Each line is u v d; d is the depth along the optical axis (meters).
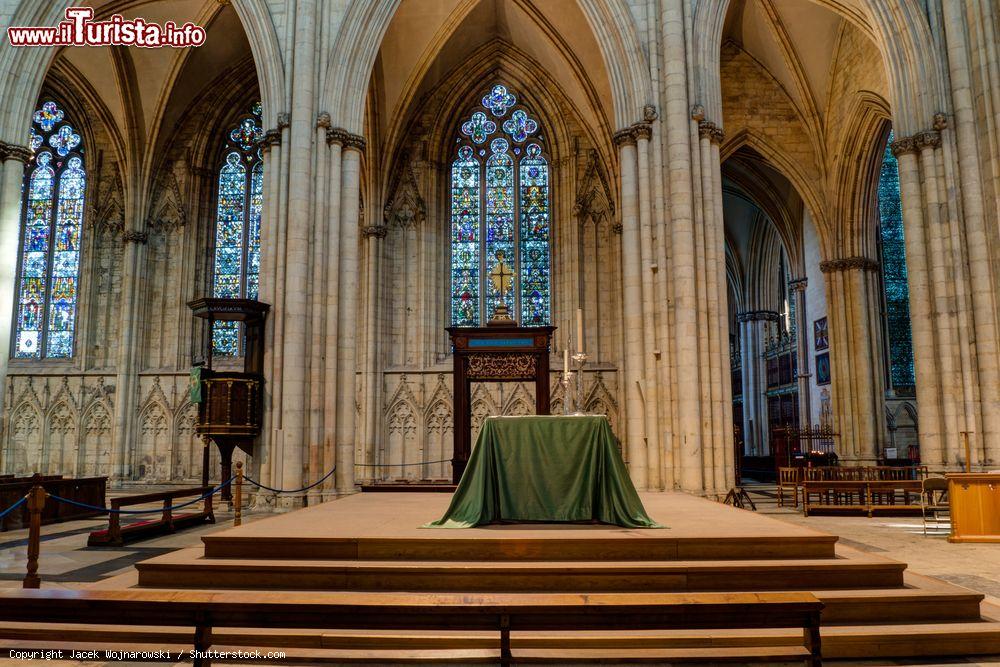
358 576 6.56
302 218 16.72
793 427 32.22
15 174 17.72
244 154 26.80
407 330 25.64
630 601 4.29
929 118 16.55
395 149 26.11
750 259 37.62
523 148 27.02
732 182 31.94
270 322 16.58
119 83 24.67
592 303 25.42
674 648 5.74
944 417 15.74
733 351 42.81
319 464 16.17
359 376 25.03
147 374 24.92
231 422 15.95
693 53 17.30
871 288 25.67
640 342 16.73
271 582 6.61
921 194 16.61
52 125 26.75
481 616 4.20
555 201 26.25
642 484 16.25
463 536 7.08
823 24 23.75
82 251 25.98
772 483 27.36
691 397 15.86
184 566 6.68
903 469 16.98
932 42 16.73
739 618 4.30
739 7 24.31
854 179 25.20
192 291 25.62
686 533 7.27
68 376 25.06
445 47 25.42
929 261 16.34
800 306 30.97
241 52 25.67
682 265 16.27
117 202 26.16
